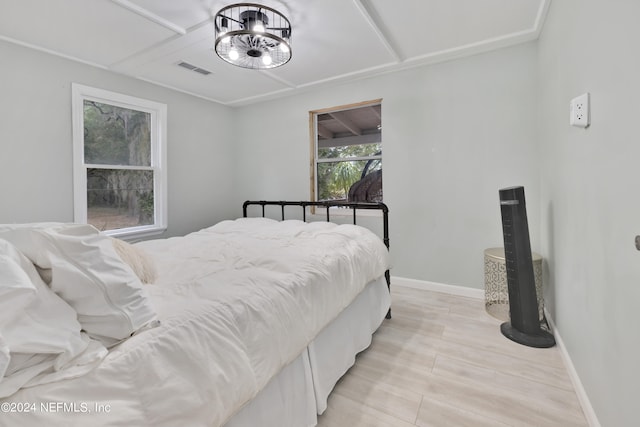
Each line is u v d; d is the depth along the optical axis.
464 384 1.60
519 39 2.40
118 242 1.20
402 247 3.08
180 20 2.06
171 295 1.08
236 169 4.15
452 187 2.81
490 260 2.46
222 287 1.15
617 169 1.03
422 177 2.94
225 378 0.85
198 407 0.76
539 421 1.35
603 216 1.16
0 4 1.83
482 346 1.97
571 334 1.64
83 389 0.65
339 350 1.62
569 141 1.59
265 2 1.89
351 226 2.43
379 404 1.47
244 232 2.51
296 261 1.52
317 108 3.50
